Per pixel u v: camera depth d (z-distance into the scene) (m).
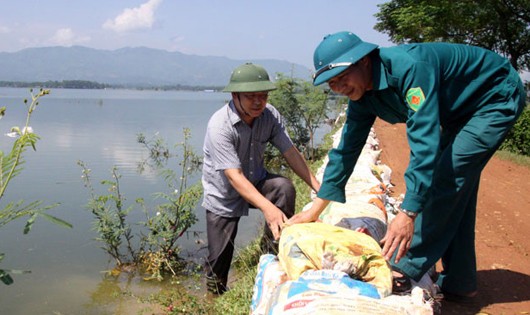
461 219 3.28
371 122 3.28
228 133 4.06
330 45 2.78
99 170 10.70
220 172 4.23
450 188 2.95
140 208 7.51
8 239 6.23
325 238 2.92
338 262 2.72
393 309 2.38
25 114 28.83
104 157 12.54
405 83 2.71
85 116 28.81
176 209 5.80
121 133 18.59
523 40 23.17
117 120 25.78
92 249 5.97
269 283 2.98
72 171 10.43
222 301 4.11
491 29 23.05
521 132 12.99
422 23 21.61
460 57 2.90
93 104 49.31
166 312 4.33
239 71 3.96
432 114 2.67
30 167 10.73
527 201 6.94
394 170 8.66
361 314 2.30
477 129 2.91
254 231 6.34
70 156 12.54
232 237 4.38
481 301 3.45
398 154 10.63
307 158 11.90
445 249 3.12
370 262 2.77
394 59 2.74
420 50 2.80
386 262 2.80
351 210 3.92
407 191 2.76
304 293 2.48
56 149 13.75
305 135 12.48
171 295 4.59
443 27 21.84
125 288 4.98
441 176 2.96
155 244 5.73
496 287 3.68
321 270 2.71
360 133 3.31
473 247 3.34
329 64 2.76
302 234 3.01
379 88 2.80
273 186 4.32
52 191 8.51
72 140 15.98
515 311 3.30
